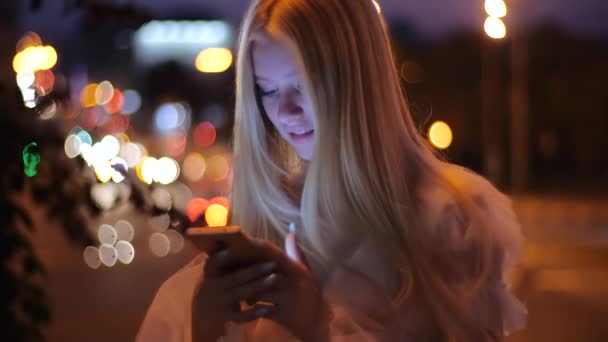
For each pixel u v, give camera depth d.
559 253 19.14
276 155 2.73
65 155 2.94
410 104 3.15
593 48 48.59
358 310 2.35
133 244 18.12
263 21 2.51
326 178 2.45
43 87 2.92
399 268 2.37
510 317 2.45
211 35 45.97
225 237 2.13
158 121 43.16
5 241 2.86
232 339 2.43
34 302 2.93
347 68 2.46
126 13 3.21
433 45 43.94
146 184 2.92
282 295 2.17
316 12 2.47
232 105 3.79
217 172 28.89
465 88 44.16
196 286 2.26
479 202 2.53
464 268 2.39
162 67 48.75
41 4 3.15
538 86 49.19
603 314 12.39
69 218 2.97
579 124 49.41
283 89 2.52
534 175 49.31
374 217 2.42
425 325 2.35
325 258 2.44
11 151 2.85
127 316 11.59
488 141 30.72
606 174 49.25
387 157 2.47
